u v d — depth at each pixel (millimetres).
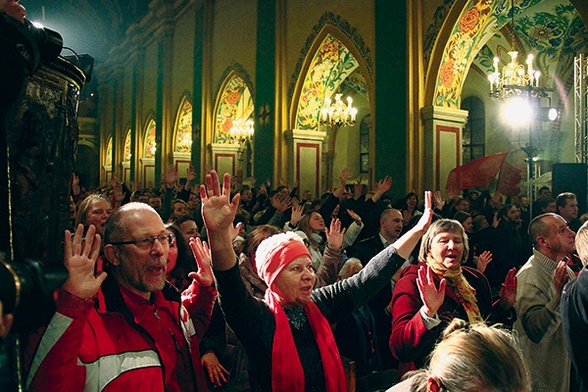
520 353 1413
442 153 9492
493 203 8156
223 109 18250
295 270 2090
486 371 1300
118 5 27672
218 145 18297
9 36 1446
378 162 10445
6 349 1249
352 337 3404
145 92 25609
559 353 3113
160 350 1894
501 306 3180
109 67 31906
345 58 13070
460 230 2949
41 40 1878
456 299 2863
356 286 2410
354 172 21469
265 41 14836
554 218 3277
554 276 2971
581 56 8859
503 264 5836
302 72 13266
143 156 25719
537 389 3121
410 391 1438
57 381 1515
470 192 9703
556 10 11844
